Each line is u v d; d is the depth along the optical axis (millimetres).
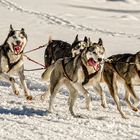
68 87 10992
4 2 36594
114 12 37406
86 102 11156
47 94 12273
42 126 9188
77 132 8773
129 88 11484
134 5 44188
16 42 12266
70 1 41906
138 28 29297
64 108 11602
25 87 12555
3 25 27312
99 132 8930
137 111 11492
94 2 43531
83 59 10555
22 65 12703
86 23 30047
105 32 27156
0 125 9008
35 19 30234
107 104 12297
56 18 31219
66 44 14844
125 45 23266
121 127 9562
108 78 11484
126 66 11422
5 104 11688
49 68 11391
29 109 11141
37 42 23266
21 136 8102
